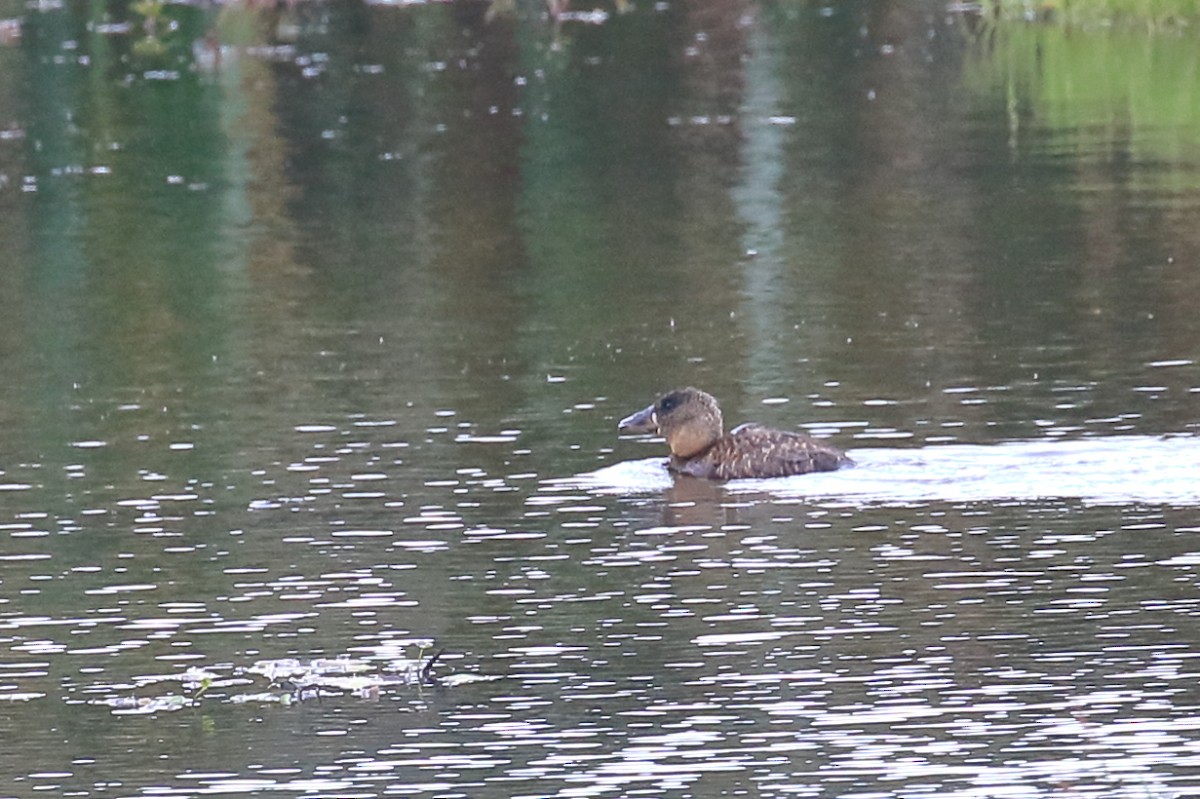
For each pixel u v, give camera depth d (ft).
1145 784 53.57
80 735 59.77
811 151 157.89
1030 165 150.82
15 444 91.45
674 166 153.99
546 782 55.36
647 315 112.98
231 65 195.93
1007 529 74.84
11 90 186.60
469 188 149.28
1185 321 106.83
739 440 84.43
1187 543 72.43
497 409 95.09
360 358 105.70
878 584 69.77
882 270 121.80
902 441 86.94
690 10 221.25
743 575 71.26
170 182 153.38
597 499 81.20
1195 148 154.61
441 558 74.18
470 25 214.48
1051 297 113.70
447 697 61.52
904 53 197.77
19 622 68.90
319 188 150.61
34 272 128.47
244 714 61.11
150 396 99.45
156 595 71.26
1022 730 57.41
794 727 58.34
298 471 85.92
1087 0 208.64
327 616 68.85
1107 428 87.35
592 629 66.64
